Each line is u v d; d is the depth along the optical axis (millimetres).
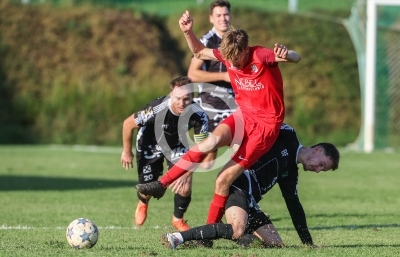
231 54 19797
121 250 19516
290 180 21188
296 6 106000
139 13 103125
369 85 70125
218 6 29750
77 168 54219
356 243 22391
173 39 101438
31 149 73750
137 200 35625
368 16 68875
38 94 89625
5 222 27406
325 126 87438
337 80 92438
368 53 69688
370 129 71062
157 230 25453
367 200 36531
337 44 97125
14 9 97938
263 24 98812
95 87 89312
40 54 93812
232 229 19172
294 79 91688
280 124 20312
